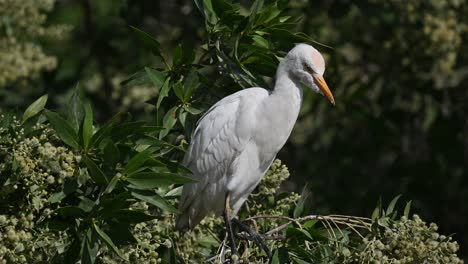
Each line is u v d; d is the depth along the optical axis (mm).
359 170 16219
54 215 8680
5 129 8680
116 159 8461
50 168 8352
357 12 15906
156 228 9078
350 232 9523
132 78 10156
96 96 16250
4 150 8461
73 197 8727
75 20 18641
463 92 16438
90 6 17344
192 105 10156
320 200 15844
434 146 16328
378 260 8656
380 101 16359
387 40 15891
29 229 8438
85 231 8539
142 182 8562
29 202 8336
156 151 9320
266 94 10531
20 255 8125
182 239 10391
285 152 16422
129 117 8945
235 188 10492
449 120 16328
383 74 16172
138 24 16375
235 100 10516
